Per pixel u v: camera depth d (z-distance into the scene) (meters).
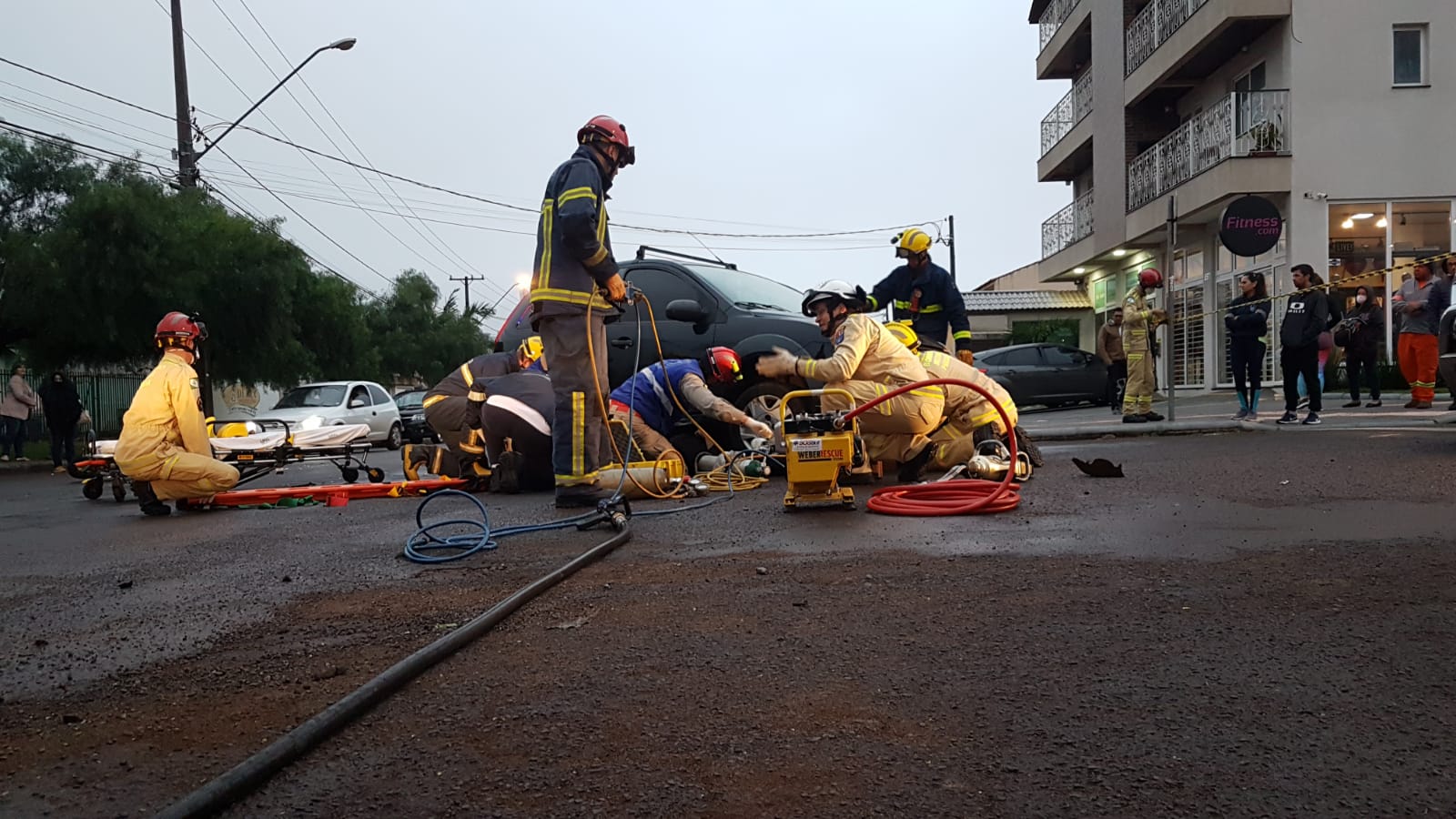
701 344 7.91
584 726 2.00
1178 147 20.88
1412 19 17.70
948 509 4.80
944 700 2.10
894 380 6.16
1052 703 2.07
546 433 6.93
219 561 4.34
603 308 5.64
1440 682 2.10
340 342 24.50
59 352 19.45
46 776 1.82
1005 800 1.63
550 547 4.23
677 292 8.17
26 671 2.55
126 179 19.66
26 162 19.11
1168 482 5.82
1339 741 1.83
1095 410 19.38
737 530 4.61
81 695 2.31
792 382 7.47
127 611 3.28
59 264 17.83
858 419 6.19
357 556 4.26
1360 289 12.84
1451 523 3.98
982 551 3.74
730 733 1.94
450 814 1.62
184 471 6.66
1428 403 11.59
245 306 19.73
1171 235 10.62
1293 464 6.46
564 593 3.25
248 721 2.10
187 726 2.08
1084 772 1.73
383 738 1.97
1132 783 1.68
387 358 45.53
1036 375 19.55
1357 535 3.78
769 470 6.95
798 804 1.64
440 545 4.35
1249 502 4.83
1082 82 27.06
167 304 18.55
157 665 2.56
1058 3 29.03
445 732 1.99
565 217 5.19
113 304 18.11
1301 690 2.09
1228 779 1.69
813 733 1.94
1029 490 5.66
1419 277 11.72
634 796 1.68
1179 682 2.16
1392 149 17.81
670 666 2.39
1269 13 18.00
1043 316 34.84
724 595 3.14
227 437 8.70
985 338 34.94
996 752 1.83
